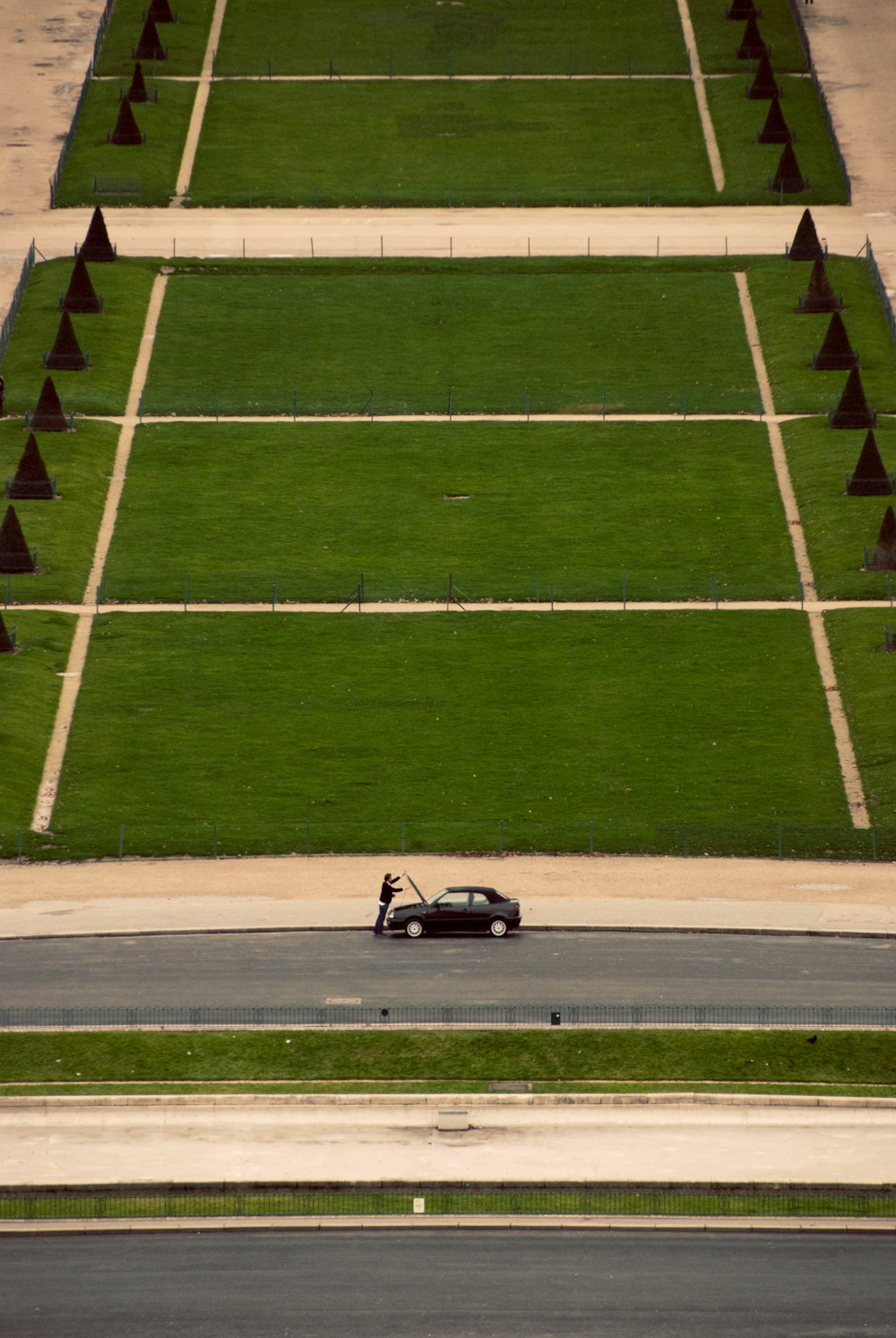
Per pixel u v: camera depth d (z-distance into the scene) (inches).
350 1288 5994.1
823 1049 7185.0
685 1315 5880.9
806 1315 5880.9
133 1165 6594.5
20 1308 5910.4
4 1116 6855.3
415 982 7672.2
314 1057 7160.4
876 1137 6766.7
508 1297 5949.8
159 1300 5940.0
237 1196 6432.1
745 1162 6604.3
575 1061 7130.9
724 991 7583.7
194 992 7598.4
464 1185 6471.5
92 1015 7411.4
